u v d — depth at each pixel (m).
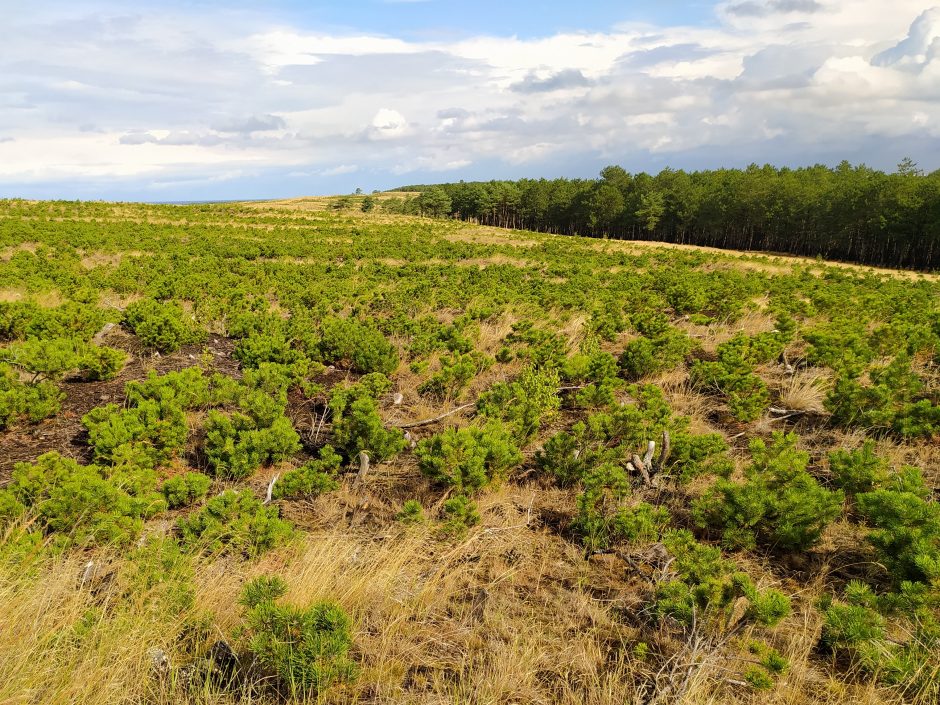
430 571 3.60
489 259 27.47
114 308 10.80
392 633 2.98
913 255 55.69
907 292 17.84
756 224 70.44
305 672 2.43
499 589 3.45
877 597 2.93
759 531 3.97
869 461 4.28
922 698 2.50
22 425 5.74
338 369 8.45
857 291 17.45
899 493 3.55
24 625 2.59
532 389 6.08
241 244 26.58
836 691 2.62
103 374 7.02
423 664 2.83
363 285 15.41
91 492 3.66
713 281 17.45
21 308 8.62
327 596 3.14
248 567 3.48
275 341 7.78
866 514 3.82
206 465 5.16
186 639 2.79
